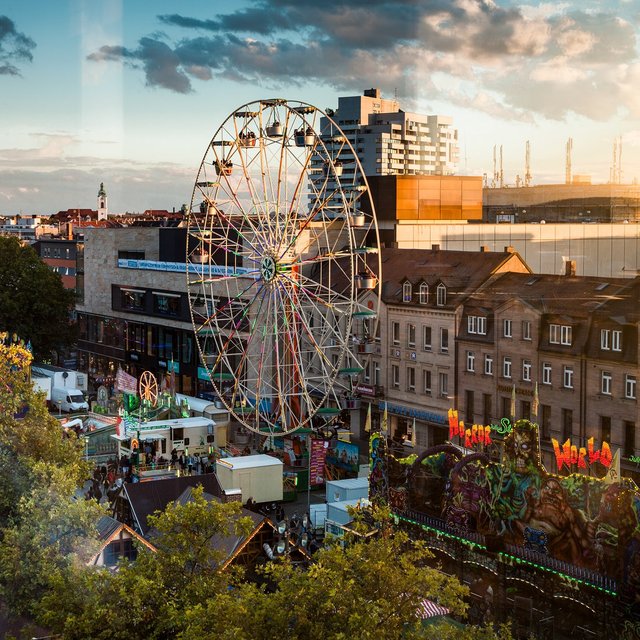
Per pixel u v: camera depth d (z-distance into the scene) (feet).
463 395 234.79
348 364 286.87
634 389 182.80
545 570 168.04
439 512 191.93
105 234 442.09
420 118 279.69
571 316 198.59
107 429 308.60
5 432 222.69
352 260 254.68
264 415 293.64
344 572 138.82
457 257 248.73
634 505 152.87
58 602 156.87
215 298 362.53
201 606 139.54
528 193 245.65
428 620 166.20
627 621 153.79
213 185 274.77
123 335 432.25
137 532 207.51
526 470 172.04
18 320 446.60
